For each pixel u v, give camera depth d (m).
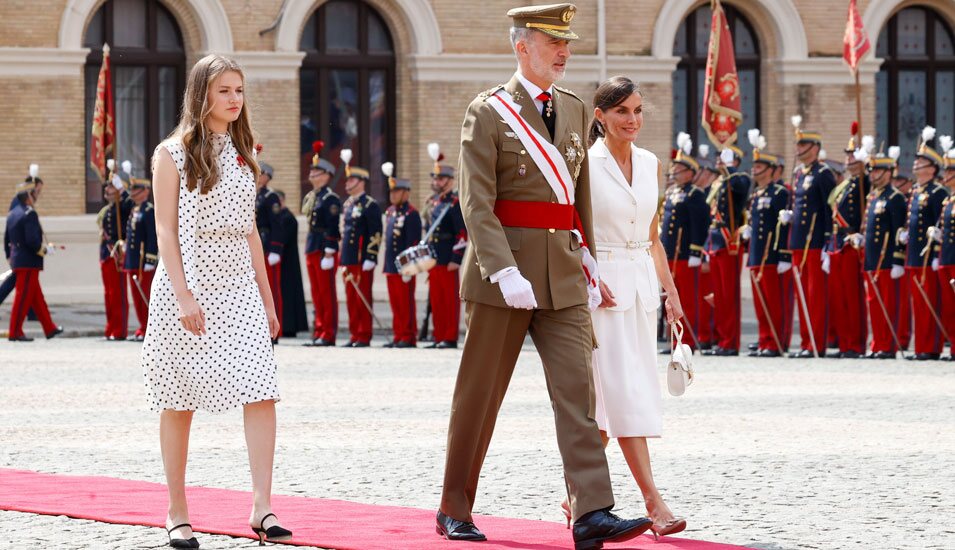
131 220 50.94
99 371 39.81
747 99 68.38
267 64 62.12
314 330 50.41
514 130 17.62
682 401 32.59
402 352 46.53
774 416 29.88
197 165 17.52
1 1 59.09
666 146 66.69
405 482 22.33
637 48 66.38
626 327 18.58
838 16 68.19
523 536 18.08
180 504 17.67
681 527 17.95
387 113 65.00
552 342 17.58
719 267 46.16
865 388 35.28
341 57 64.06
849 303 44.91
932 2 69.69
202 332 17.44
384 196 65.00
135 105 61.94
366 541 17.58
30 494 20.94
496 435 27.20
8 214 53.34
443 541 17.66
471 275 17.77
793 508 20.06
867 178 45.44
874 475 22.69
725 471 23.11
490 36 65.06
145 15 61.84
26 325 56.59
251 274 18.06
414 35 64.31
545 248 17.61
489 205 17.44
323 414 30.42
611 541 16.86
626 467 23.80
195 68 17.84
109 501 20.34
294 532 18.17
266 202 52.41
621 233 18.66
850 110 68.44
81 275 60.62
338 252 51.09
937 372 39.47
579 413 17.27
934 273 43.81
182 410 17.70
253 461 17.73
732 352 46.00
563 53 17.88
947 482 22.05
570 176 17.83
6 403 32.44
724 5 67.69
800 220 44.66
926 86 70.31
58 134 59.78
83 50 59.75
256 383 17.56
